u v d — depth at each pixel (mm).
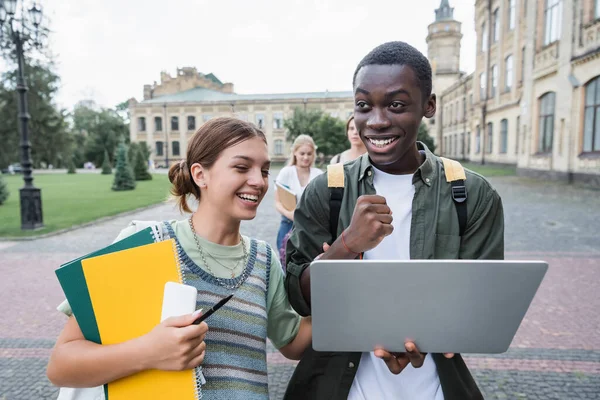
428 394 1216
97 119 63312
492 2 29469
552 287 4797
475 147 33938
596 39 15734
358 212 1020
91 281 978
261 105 54594
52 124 29141
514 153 25906
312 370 1283
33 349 3510
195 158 1121
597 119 16078
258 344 1147
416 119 1143
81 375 957
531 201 12211
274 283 1274
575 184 16781
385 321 987
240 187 1084
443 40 48531
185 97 60938
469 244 1234
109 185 24922
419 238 1222
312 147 3945
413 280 923
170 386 956
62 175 38844
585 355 3230
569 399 2654
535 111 20906
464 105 39156
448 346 1018
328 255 1050
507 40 26797
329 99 53688
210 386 1048
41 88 28859
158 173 42750
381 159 1172
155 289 988
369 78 1125
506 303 950
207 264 1121
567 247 6789
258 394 1119
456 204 1229
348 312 979
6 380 2986
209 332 1074
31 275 5824
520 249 6719
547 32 19688
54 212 12398
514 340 3506
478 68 32812
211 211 1129
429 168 1259
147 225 1164
